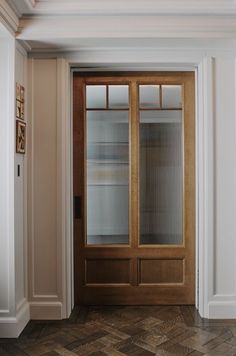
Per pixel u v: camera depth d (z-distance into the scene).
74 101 3.31
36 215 3.08
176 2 2.67
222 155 3.08
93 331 2.84
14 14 2.67
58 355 2.48
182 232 3.34
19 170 2.90
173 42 2.92
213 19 2.81
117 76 3.31
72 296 3.26
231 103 3.07
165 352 2.51
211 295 3.09
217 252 3.11
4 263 2.78
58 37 2.82
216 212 3.09
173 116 3.34
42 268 3.09
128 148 3.35
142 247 3.33
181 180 3.35
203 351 2.53
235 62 3.07
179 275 3.35
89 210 3.36
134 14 2.79
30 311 3.07
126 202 3.37
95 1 2.67
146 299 3.34
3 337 2.74
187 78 3.31
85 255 3.33
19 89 2.88
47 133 3.07
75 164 3.31
